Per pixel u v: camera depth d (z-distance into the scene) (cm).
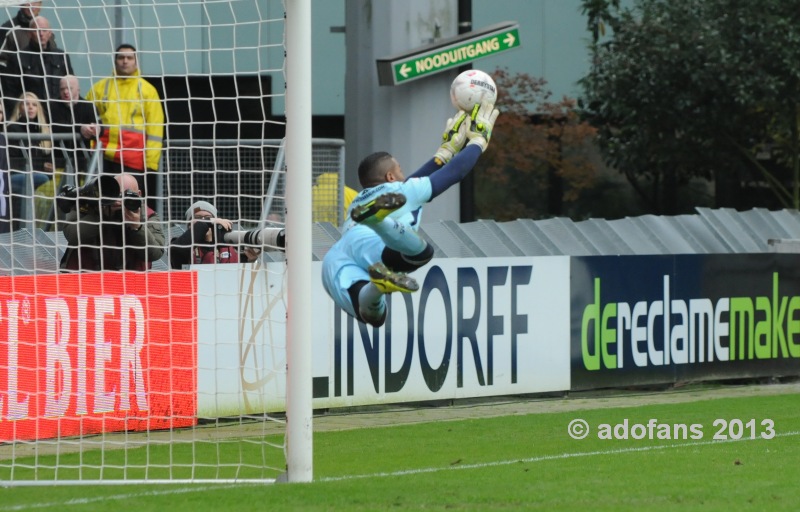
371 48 5181
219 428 3391
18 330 3123
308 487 2488
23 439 3138
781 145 6097
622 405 3941
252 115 5266
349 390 3681
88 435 3238
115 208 3388
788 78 5891
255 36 5256
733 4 5859
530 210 5959
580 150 6006
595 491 2450
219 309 3375
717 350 4438
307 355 2595
